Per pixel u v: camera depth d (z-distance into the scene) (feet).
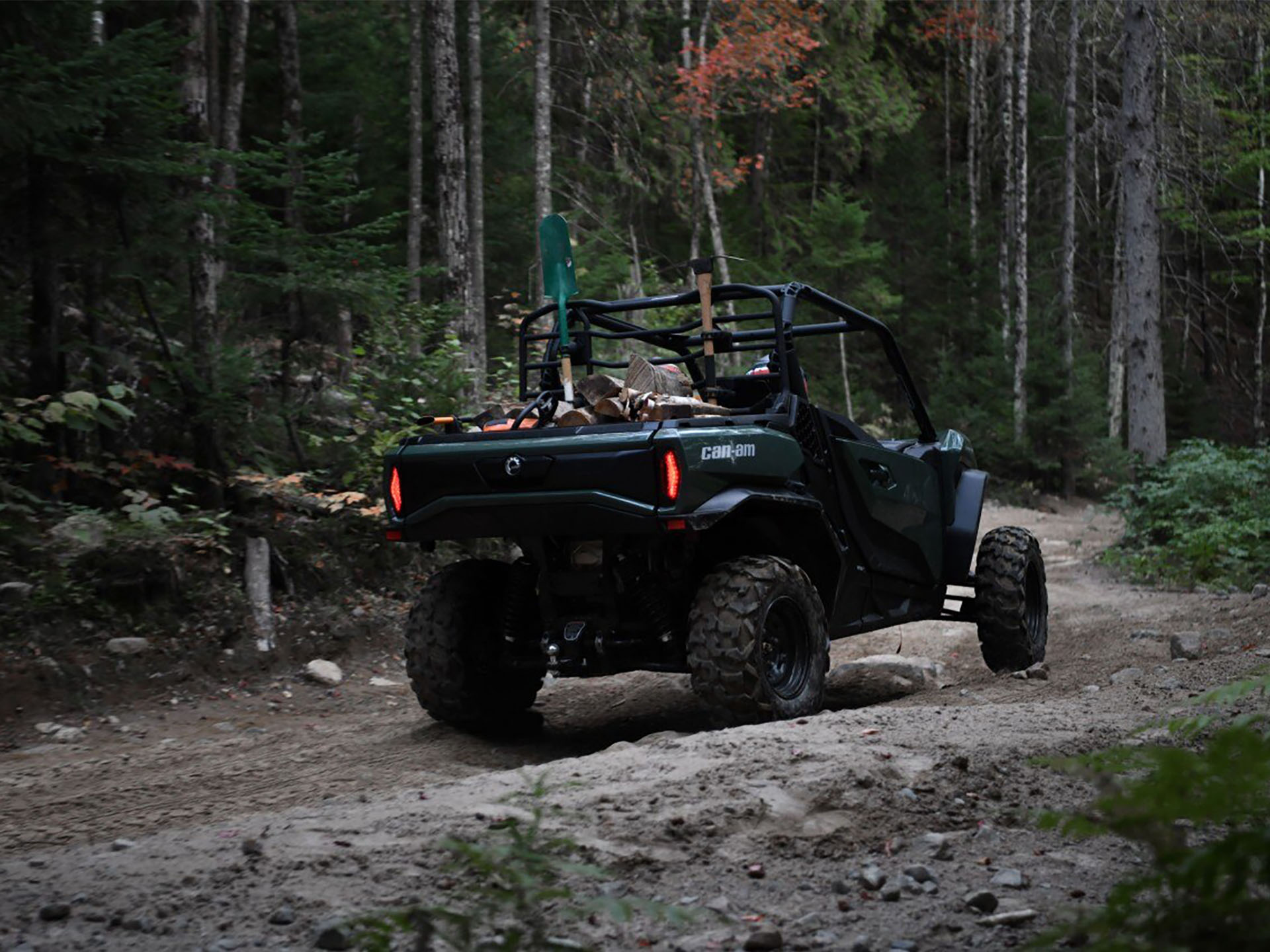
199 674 25.84
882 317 109.60
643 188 85.05
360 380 35.42
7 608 24.76
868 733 15.05
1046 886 9.89
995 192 159.12
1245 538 40.63
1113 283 129.90
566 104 87.76
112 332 33.60
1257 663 20.94
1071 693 20.58
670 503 16.55
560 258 20.43
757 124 110.52
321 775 17.56
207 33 55.98
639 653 18.85
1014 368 105.40
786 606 17.78
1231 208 110.11
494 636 20.06
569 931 9.00
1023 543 23.94
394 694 25.86
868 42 109.09
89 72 27.32
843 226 100.83
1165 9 75.72
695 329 20.93
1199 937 5.74
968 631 31.83
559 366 20.94
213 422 30.60
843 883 9.96
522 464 17.33
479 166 64.03
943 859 10.72
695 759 14.10
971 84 133.39
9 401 28.53
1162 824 6.15
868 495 20.98
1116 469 98.99
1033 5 125.08
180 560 27.96
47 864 11.10
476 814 12.00
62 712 23.32
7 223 28.09
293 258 31.78
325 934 8.66
